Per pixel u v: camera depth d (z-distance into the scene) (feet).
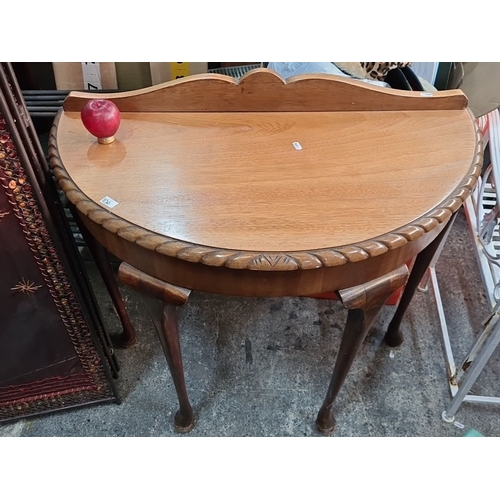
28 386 3.45
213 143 2.74
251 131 2.84
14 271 2.71
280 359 4.11
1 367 3.22
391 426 3.66
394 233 2.19
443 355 4.14
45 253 2.69
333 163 2.61
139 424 3.67
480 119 3.62
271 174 2.53
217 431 3.63
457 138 2.81
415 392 3.87
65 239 2.76
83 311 3.08
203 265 2.20
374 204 2.35
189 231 2.19
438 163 2.62
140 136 2.77
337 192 2.42
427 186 2.47
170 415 3.73
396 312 3.93
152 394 3.86
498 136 3.23
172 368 3.04
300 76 2.89
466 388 3.43
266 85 2.88
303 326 4.39
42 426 3.65
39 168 2.47
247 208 2.32
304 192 2.42
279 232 2.19
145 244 2.16
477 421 3.68
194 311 4.49
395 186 2.46
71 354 3.32
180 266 2.27
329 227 2.22
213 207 2.31
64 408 3.68
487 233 3.28
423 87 3.52
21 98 2.35
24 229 2.55
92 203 2.32
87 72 3.98
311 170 2.56
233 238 2.16
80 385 3.57
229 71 4.21
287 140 2.78
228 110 2.99
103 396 3.71
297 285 2.28
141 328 4.34
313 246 2.13
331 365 4.08
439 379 3.96
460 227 5.37
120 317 3.94
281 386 3.92
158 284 2.45
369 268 2.31
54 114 3.53
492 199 4.17
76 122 2.85
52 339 3.17
